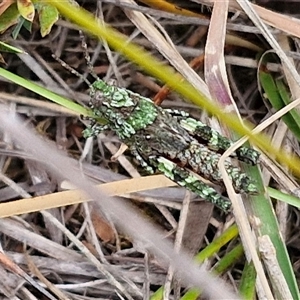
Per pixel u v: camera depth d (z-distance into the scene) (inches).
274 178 5.8
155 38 6.3
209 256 5.9
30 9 5.7
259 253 5.5
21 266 6.1
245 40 6.6
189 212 6.2
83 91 6.8
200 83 6.1
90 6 6.8
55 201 5.7
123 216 4.7
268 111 6.5
